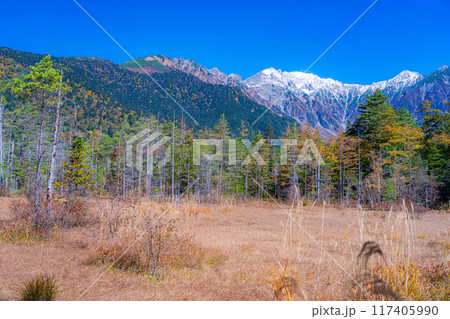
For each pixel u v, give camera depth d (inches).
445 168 1359.5
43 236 343.9
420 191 1140.5
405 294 137.1
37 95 434.6
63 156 691.4
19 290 166.1
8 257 251.8
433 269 181.5
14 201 450.0
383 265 152.9
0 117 1274.6
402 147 1473.9
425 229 484.4
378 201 883.4
